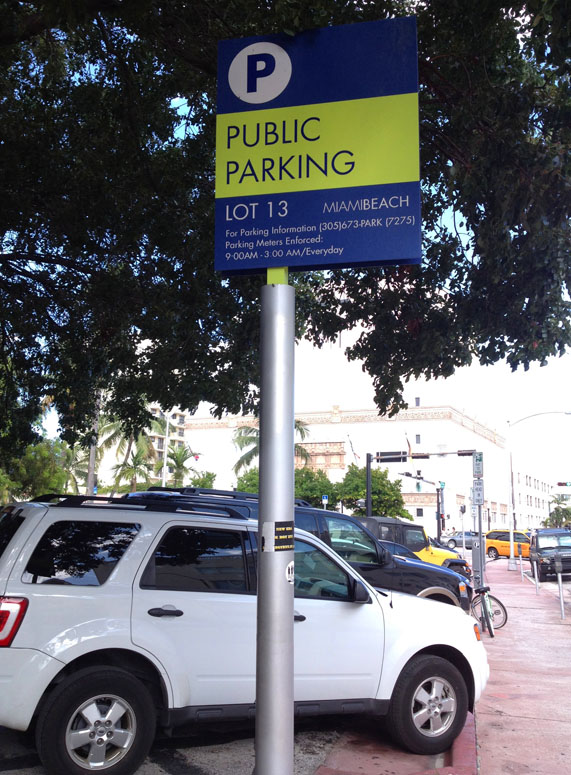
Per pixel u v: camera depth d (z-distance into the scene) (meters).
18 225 10.32
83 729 4.50
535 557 25.83
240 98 4.53
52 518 4.91
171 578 5.05
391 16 6.65
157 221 9.88
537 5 4.88
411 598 5.97
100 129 10.04
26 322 12.19
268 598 3.81
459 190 7.27
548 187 6.29
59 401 13.59
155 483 74.38
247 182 4.43
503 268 6.73
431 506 75.62
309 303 10.94
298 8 5.30
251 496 9.70
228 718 5.00
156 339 10.91
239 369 11.20
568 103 6.46
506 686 7.95
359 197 4.27
